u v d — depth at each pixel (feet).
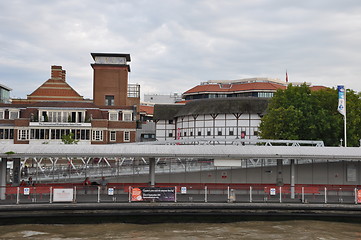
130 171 122.42
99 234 84.69
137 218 94.68
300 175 120.16
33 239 80.18
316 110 167.94
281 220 96.43
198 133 255.70
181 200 97.91
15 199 95.86
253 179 120.98
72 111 226.99
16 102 274.57
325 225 92.99
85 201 94.53
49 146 101.65
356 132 169.27
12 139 221.46
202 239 81.30
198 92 369.91
